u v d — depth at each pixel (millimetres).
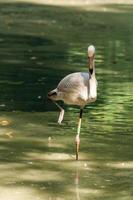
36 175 10797
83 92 11547
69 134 13156
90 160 11641
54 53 22984
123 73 19750
